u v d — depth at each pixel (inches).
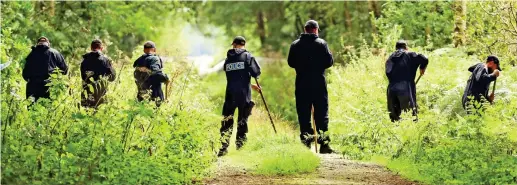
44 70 642.2
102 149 452.8
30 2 1108.5
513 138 535.8
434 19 1131.9
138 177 449.7
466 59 885.8
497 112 565.3
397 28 1056.8
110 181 437.4
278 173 532.7
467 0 944.9
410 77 703.1
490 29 867.4
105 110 481.7
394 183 493.7
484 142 526.3
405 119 605.0
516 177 469.7
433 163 523.5
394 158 580.4
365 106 647.1
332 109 858.1
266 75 1537.9
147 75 662.5
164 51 987.3
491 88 713.0
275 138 677.9
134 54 917.2
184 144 516.1
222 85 1510.8
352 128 625.3
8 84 502.6
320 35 1718.8
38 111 472.4
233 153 654.5
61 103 488.4
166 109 533.6
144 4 1545.3
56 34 1203.2
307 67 685.3
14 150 426.3
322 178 510.6
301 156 560.1
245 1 1918.1
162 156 496.4
